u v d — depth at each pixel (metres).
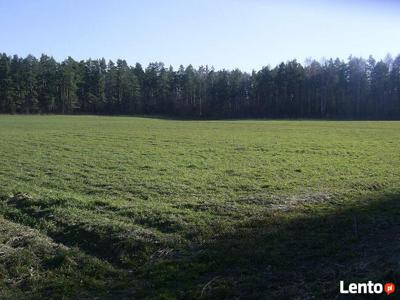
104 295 8.25
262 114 140.38
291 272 8.62
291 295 7.62
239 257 9.45
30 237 11.10
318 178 19.22
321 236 10.63
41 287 8.60
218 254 9.63
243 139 40.50
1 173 20.91
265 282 8.24
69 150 30.61
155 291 8.20
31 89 130.12
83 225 11.79
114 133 47.81
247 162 24.50
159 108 146.88
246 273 8.76
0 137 41.09
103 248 10.55
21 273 9.23
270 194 15.77
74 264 9.59
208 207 13.64
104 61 154.25
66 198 14.73
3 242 10.87
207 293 7.92
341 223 11.62
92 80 140.62
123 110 143.25
